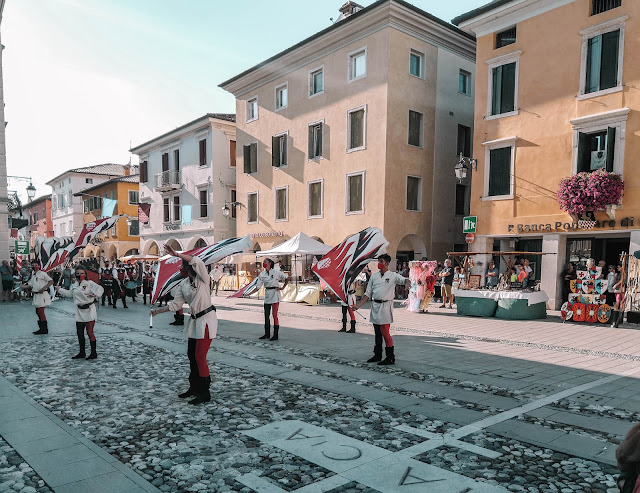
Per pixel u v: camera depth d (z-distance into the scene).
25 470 3.84
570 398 5.91
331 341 10.09
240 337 10.64
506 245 18.72
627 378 6.95
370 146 20.89
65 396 5.96
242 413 5.30
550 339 10.40
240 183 28.47
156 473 3.81
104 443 4.44
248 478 3.72
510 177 17.67
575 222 15.72
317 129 23.62
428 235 22.17
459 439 4.53
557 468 3.90
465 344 9.76
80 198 49.75
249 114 28.05
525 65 17.31
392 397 5.92
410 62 21.25
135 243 41.50
